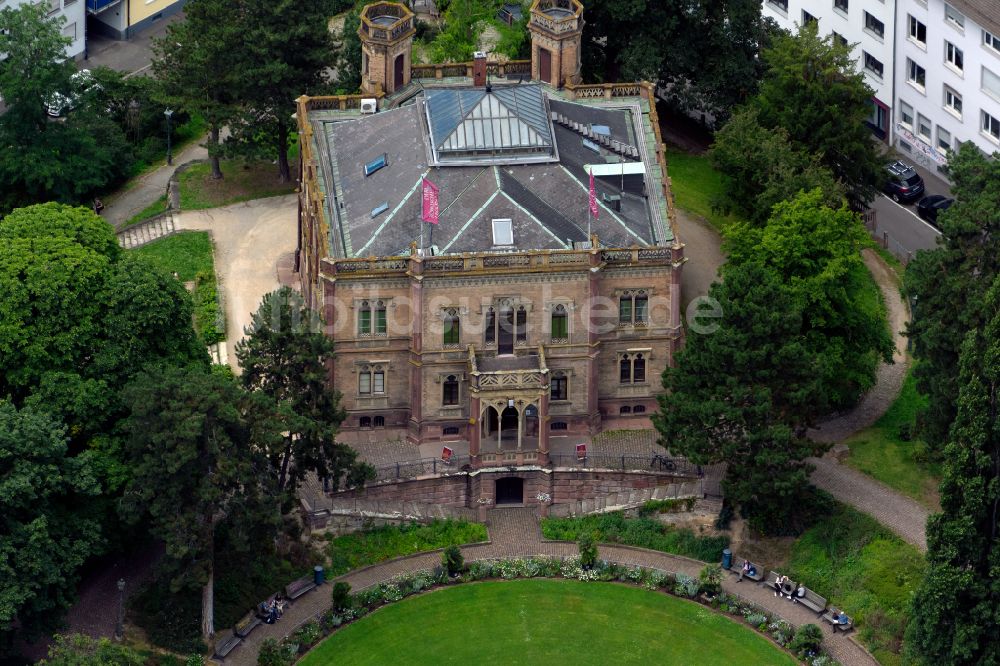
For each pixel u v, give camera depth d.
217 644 194.38
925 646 184.12
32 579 184.50
